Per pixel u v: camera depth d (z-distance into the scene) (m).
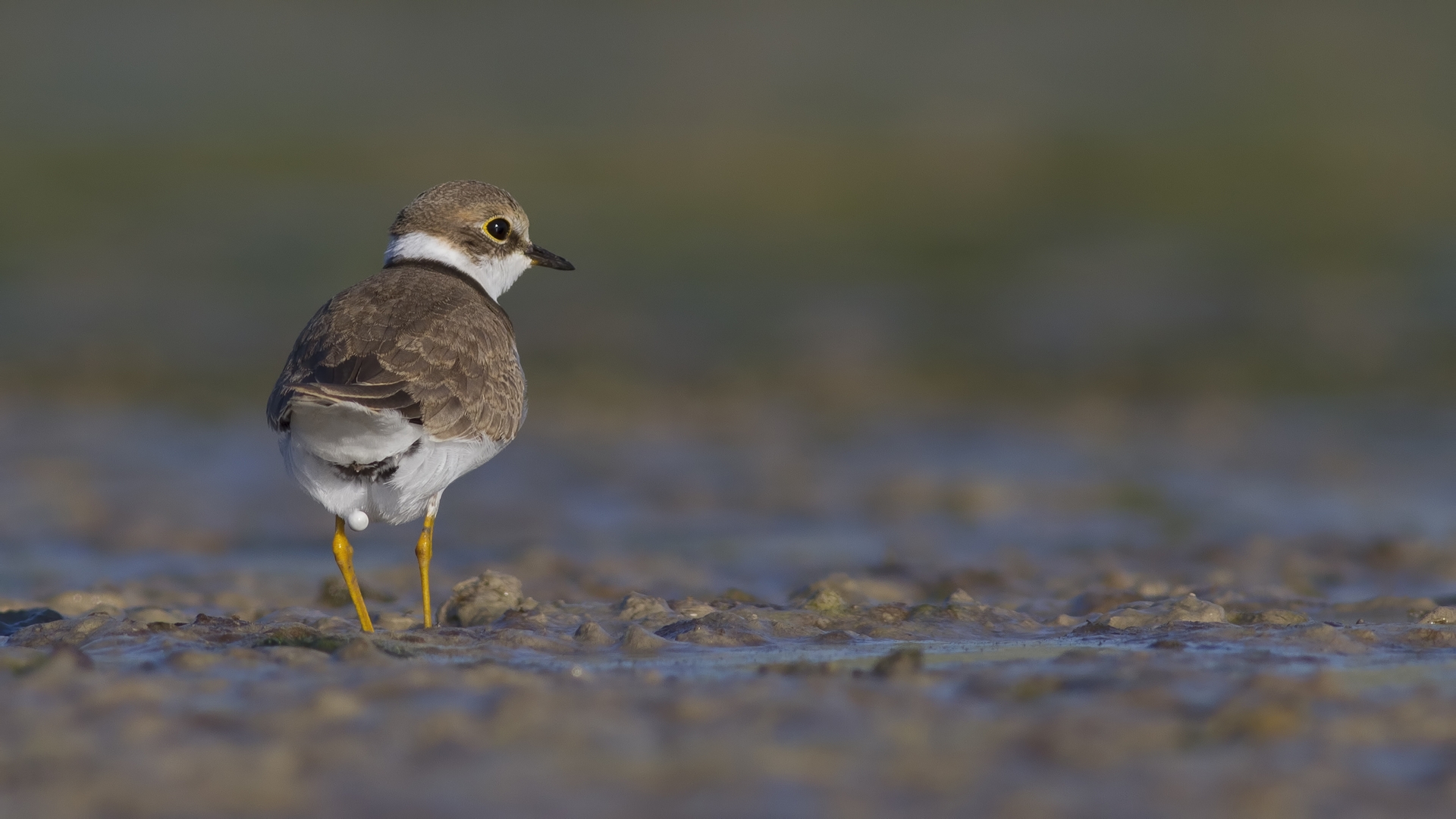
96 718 5.45
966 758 4.95
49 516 13.34
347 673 6.35
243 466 15.96
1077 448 16.98
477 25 48.28
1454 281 26.16
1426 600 8.77
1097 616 8.23
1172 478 15.34
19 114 38.22
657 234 30.22
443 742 5.11
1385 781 4.71
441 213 9.53
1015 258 28.69
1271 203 32.25
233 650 6.77
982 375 21.03
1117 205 32.53
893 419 18.70
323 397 7.24
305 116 39.16
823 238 30.19
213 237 28.80
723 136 38.00
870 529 13.03
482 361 8.10
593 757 4.96
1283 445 16.98
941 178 34.75
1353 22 46.62
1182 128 38.22
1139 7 48.97
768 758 4.95
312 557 11.97
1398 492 14.59
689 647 7.33
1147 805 4.50
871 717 5.46
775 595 9.89
